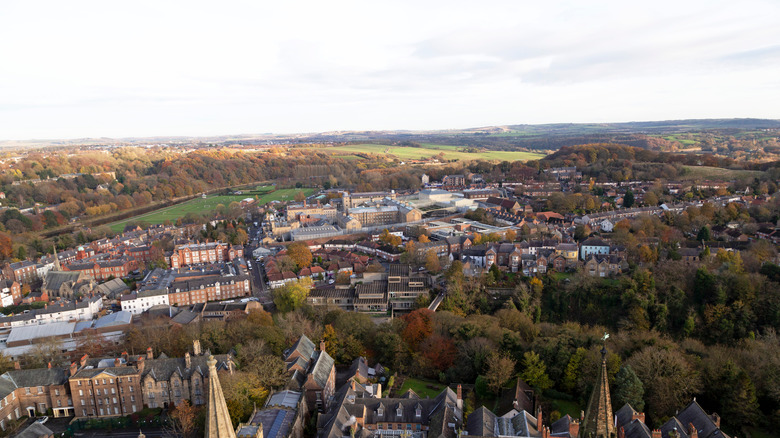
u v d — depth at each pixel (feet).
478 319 637.30
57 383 489.26
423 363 549.54
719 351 524.52
